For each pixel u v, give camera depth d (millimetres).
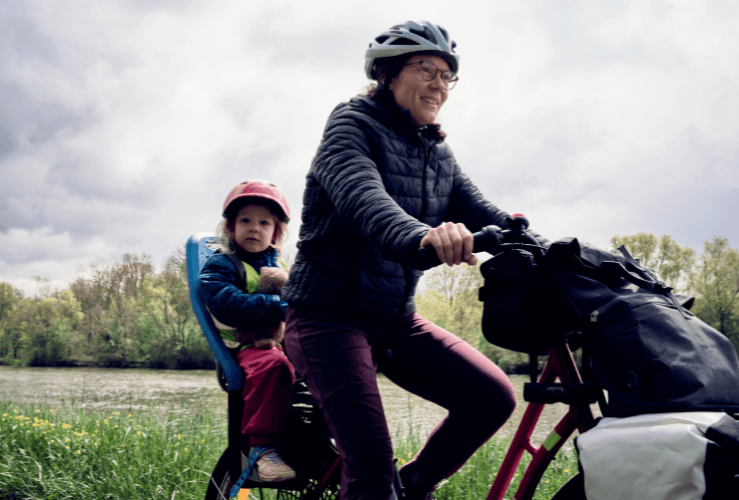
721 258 36000
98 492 3053
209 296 1921
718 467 863
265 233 2125
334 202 1472
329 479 1851
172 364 38844
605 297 1119
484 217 1827
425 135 1756
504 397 1681
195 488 3082
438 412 6188
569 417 1409
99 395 13953
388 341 1792
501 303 1251
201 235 2076
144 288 44750
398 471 1795
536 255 1250
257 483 1882
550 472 2736
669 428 922
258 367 1881
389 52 1652
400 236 1243
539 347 1237
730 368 1015
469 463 3068
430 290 28516
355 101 1663
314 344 1638
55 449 3703
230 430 1909
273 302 1947
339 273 1638
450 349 1734
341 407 1570
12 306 49312
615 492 966
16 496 3041
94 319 44312
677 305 1101
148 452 3623
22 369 37000
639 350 1019
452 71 1752
